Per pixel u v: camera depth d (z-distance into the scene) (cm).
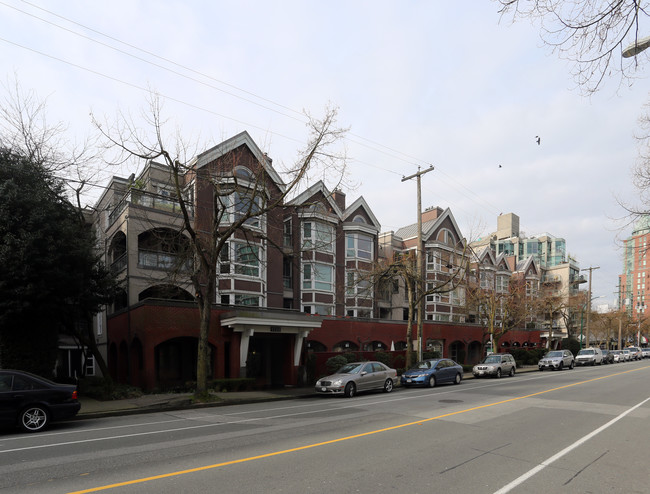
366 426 992
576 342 5228
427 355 2970
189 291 2222
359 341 2683
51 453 752
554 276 6438
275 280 2528
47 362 1559
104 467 654
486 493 545
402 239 3950
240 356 1962
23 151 1602
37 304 1418
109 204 2494
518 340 4656
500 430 944
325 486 563
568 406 1328
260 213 1552
